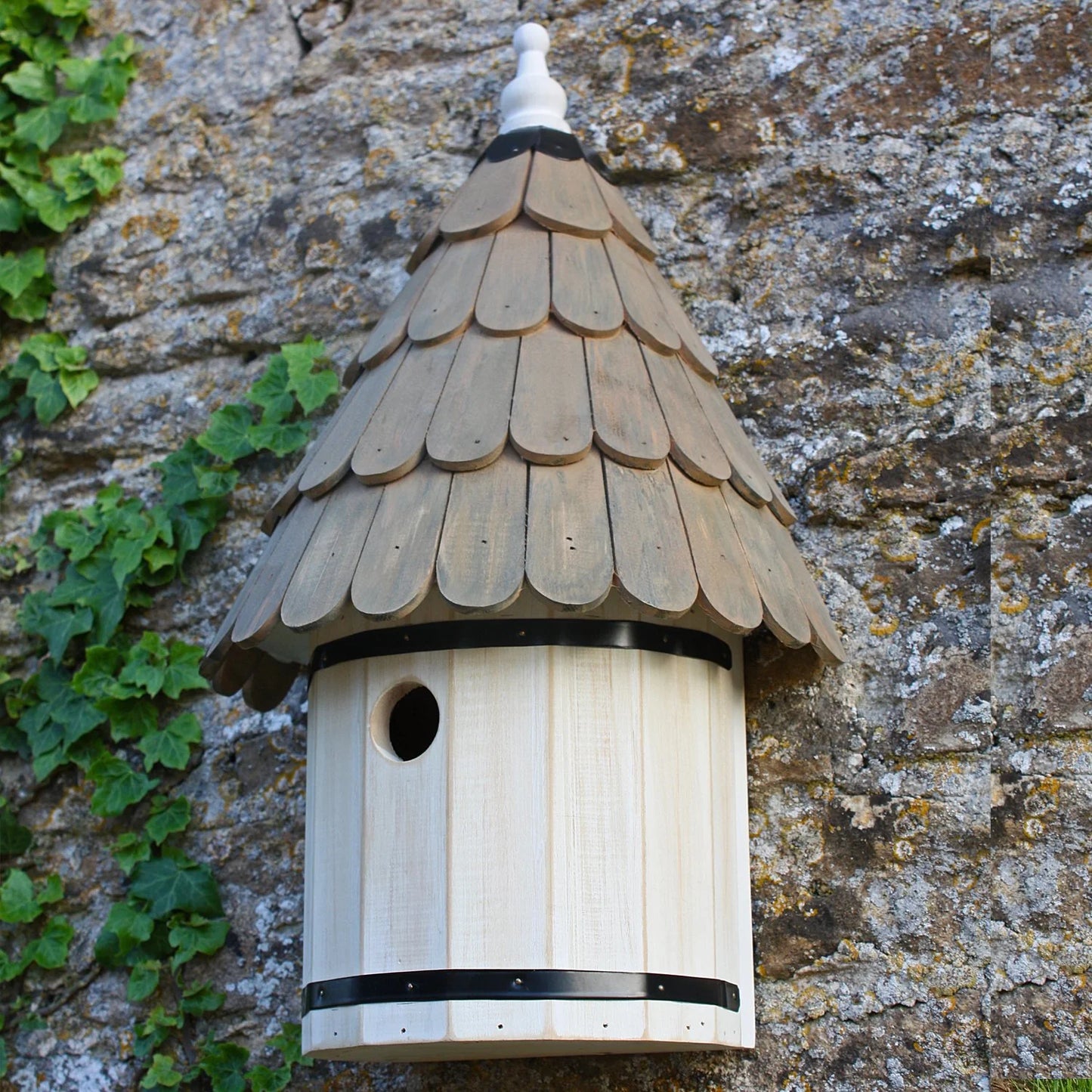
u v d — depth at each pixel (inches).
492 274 225.1
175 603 279.4
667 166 264.8
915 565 233.6
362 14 298.0
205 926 257.9
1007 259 241.1
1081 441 230.5
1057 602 225.5
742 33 267.0
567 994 191.9
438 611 204.8
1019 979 213.5
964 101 250.2
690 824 206.7
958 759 224.1
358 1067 243.8
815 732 230.5
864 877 223.5
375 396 222.4
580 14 280.2
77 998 264.5
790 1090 218.7
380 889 200.7
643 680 205.5
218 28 308.0
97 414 295.1
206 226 297.4
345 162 291.0
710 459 215.5
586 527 198.5
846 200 253.1
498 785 198.2
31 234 309.1
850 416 243.0
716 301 256.4
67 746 273.4
